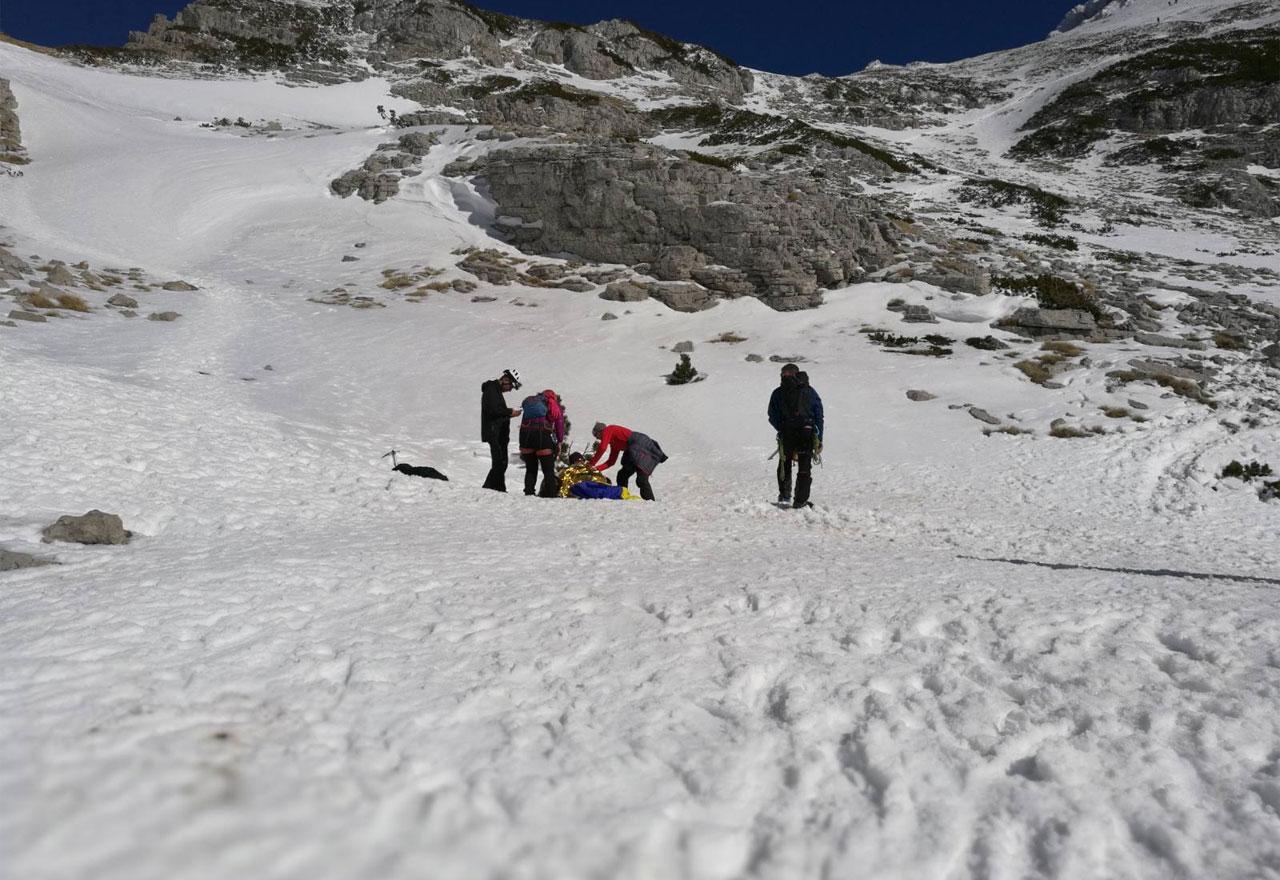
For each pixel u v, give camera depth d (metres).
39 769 2.05
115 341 16.02
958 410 16.25
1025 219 39.62
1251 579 5.68
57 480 6.95
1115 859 2.13
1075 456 13.84
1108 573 5.48
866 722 2.83
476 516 7.73
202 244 30.25
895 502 11.41
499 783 2.27
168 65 68.94
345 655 3.25
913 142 70.50
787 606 4.22
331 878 1.75
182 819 1.89
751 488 12.20
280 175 36.28
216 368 15.58
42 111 45.84
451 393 16.55
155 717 2.45
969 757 2.60
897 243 27.75
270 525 6.62
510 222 29.09
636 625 3.87
